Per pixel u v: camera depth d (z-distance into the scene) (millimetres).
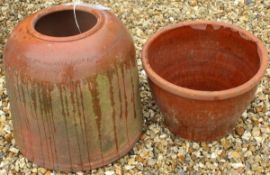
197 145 1872
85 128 1686
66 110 1646
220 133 1864
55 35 1802
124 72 1695
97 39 1635
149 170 1810
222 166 1816
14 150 1877
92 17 1745
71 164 1759
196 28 1892
